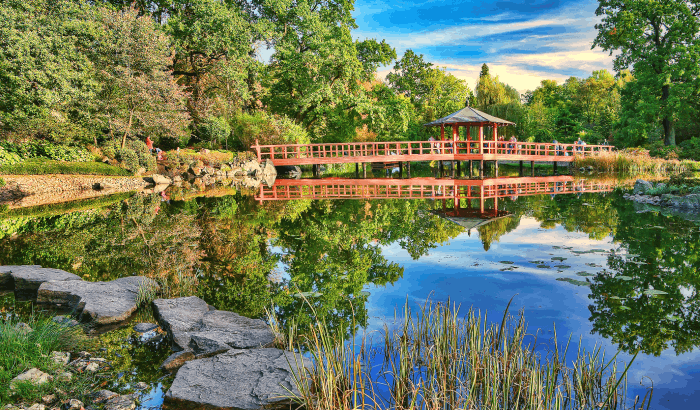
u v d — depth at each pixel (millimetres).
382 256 7348
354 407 2789
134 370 3756
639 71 28828
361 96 31078
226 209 13617
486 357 3354
